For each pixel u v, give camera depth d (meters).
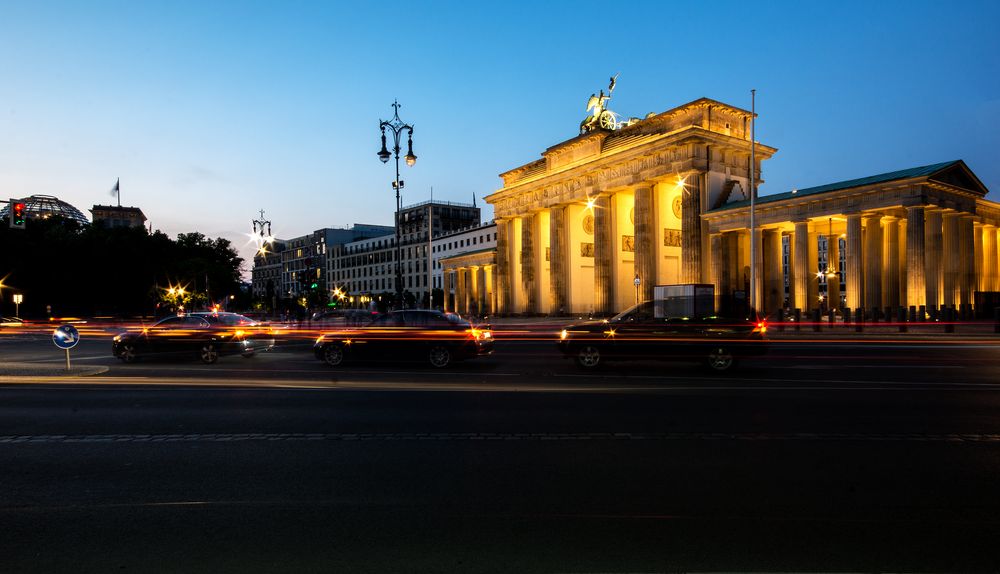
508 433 7.61
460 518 4.68
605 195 54.66
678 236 52.31
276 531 4.46
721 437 7.28
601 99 59.00
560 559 3.90
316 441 7.32
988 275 50.19
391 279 122.00
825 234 51.72
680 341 14.67
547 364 16.75
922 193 34.81
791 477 5.65
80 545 4.25
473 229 101.25
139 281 76.00
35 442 7.43
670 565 3.80
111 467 6.28
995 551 4.00
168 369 16.77
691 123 47.75
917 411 8.88
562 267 60.56
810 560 3.86
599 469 5.97
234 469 6.14
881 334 27.92
